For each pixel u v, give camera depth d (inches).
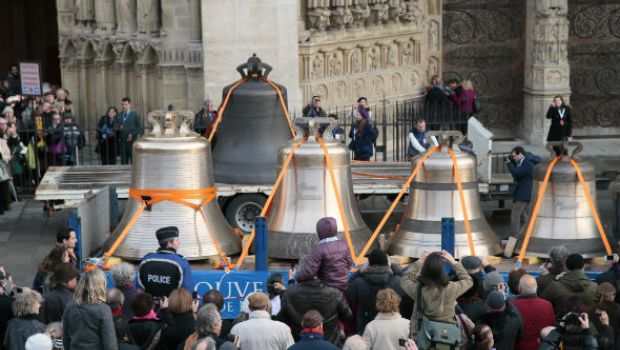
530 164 1528.1
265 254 1192.8
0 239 1642.5
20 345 929.5
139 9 2103.8
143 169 1241.4
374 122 1882.4
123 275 987.3
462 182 1269.7
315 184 1245.1
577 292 1013.2
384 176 1599.4
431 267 896.3
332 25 2129.7
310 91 2069.4
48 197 1546.5
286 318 980.6
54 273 1014.4
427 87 2150.6
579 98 2341.3
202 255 1238.9
